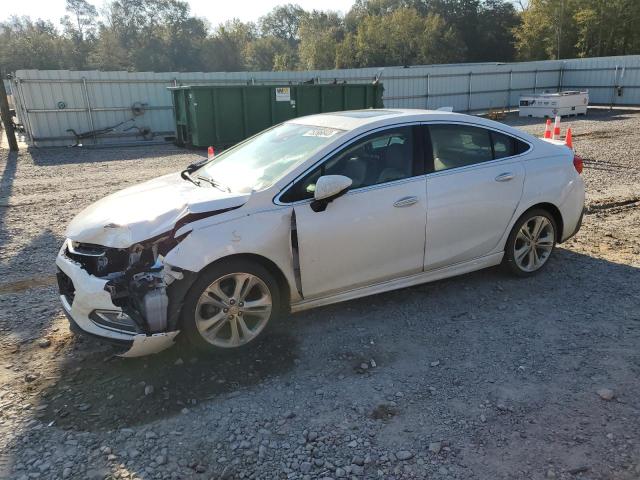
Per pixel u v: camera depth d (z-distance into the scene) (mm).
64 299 3674
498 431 2877
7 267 5551
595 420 2945
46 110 17891
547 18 59125
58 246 6305
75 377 3418
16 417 3018
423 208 4129
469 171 4398
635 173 10125
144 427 2936
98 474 2586
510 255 4793
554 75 31844
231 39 93875
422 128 4266
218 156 4840
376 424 2955
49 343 3844
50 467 2629
